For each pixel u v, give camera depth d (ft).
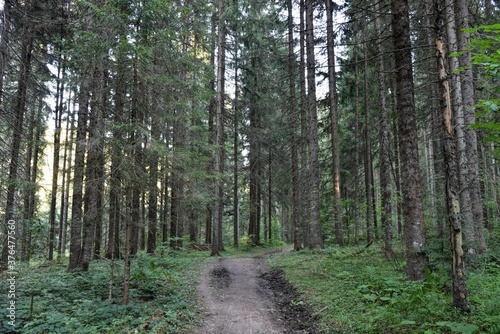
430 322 15.96
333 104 50.42
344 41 51.70
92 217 24.35
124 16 22.50
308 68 49.39
